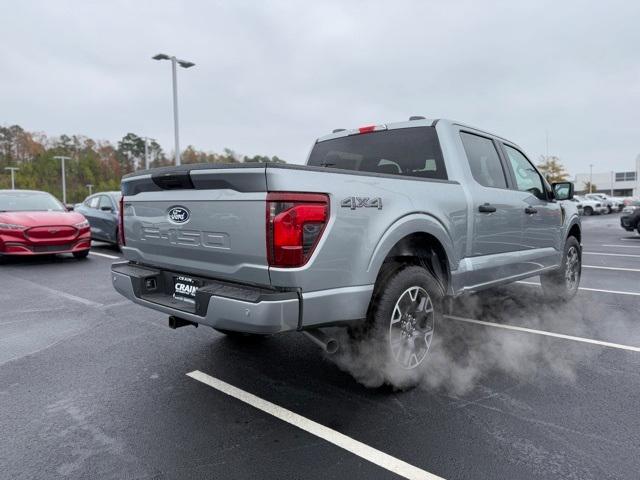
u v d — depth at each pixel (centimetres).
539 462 241
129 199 362
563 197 538
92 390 336
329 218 268
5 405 313
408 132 422
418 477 230
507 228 442
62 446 261
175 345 435
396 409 302
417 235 340
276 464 242
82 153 10675
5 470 239
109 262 988
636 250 1229
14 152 10444
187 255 309
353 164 462
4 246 898
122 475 234
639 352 408
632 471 233
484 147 446
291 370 371
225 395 326
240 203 266
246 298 257
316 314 266
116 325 502
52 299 630
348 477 230
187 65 2111
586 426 278
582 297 637
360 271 284
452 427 278
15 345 437
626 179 9156
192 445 261
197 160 10225
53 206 1045
